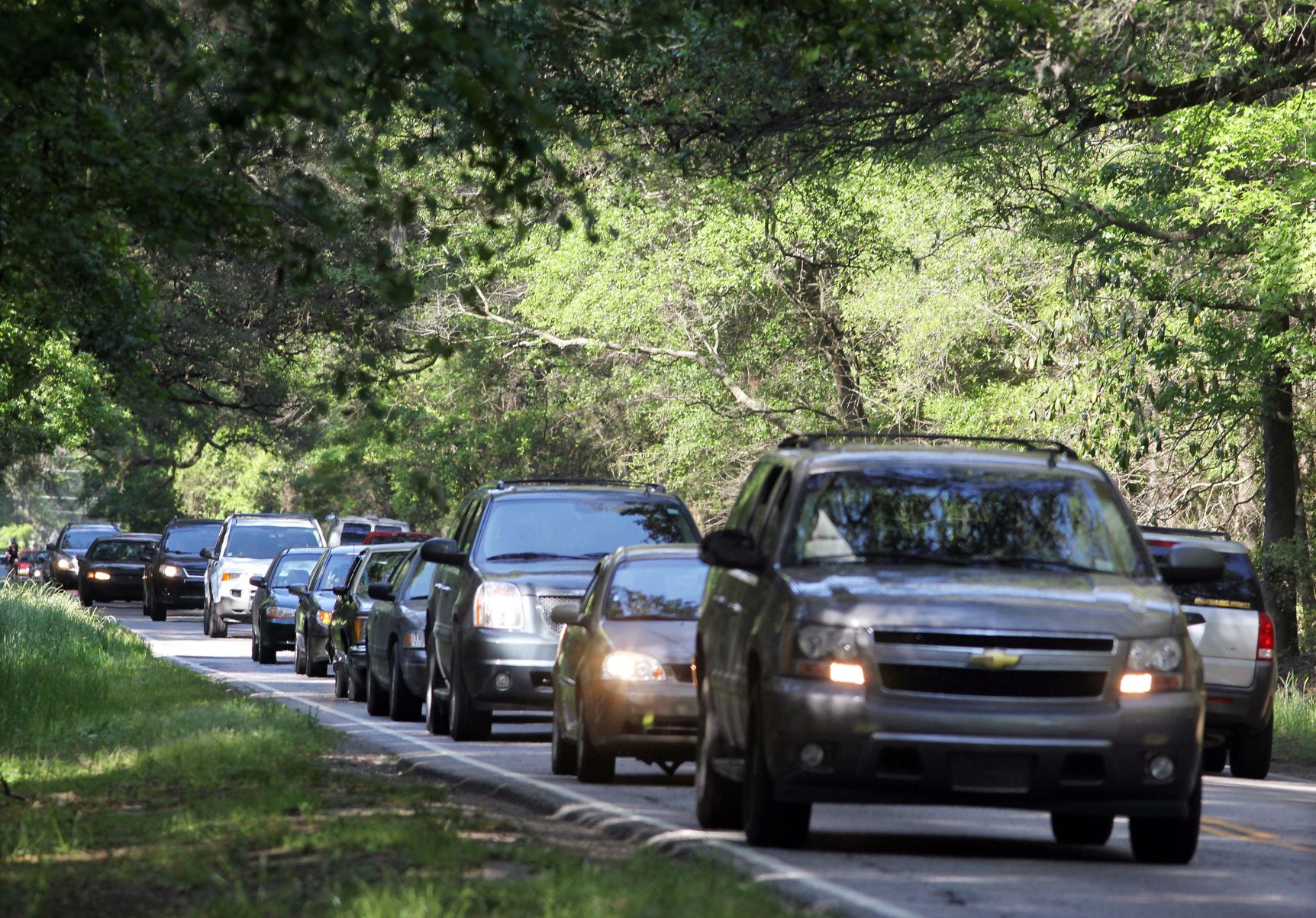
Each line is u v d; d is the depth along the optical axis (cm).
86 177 4591
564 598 6656
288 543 14850
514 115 3697
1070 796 3534
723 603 4209
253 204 4472
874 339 17125
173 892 3148
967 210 13438
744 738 3822
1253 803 5306
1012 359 12281
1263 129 9000
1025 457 4156
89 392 16850
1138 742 3531
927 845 3994
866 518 3947
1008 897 3250
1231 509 14075
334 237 4406
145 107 4600
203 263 16962
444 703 7112
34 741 6278
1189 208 9788
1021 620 3559
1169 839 3775
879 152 10181
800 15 4475
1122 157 11456
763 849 3778
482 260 4103
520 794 4869
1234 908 3234
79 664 8769
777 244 16100
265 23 3619
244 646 13600
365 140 4041
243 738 5800
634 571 5531
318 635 10594
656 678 5169
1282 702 8444
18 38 3706
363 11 3525
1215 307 10231
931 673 3553
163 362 18888
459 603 6838
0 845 3712
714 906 2767
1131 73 8725
